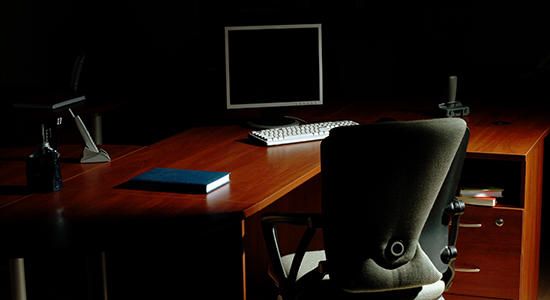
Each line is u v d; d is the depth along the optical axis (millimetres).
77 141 3926
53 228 1750
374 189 1826
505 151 2592
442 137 1812
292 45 3031
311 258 2311
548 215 4406
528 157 2596
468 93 3936
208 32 7352
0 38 6445
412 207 1874
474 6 6949
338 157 1812
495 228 2654
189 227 1756
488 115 3266
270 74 3039
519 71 6539
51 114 3516
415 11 7020
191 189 2094
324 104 3652
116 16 7441
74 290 3096
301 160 2490
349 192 1842
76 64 4098
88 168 2422
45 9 6922
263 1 7148
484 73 6637
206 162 2486
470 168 3064
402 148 1786
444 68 7184
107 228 1750
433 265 1972
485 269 2703
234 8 7359
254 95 3041
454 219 2168
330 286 2055
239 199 2014
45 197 2049
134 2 7402
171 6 7316
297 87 3064
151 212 1890
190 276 2332
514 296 2682
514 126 3020
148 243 1687
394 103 3631
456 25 7051
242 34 2996
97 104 3781
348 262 1909
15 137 3922
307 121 3166
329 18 6730
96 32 6977
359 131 1768
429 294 2037
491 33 6941
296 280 2111
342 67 4711
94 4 7207
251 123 3104
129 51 7137
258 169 2373
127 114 7094
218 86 6148
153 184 2143
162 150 2699
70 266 3299
